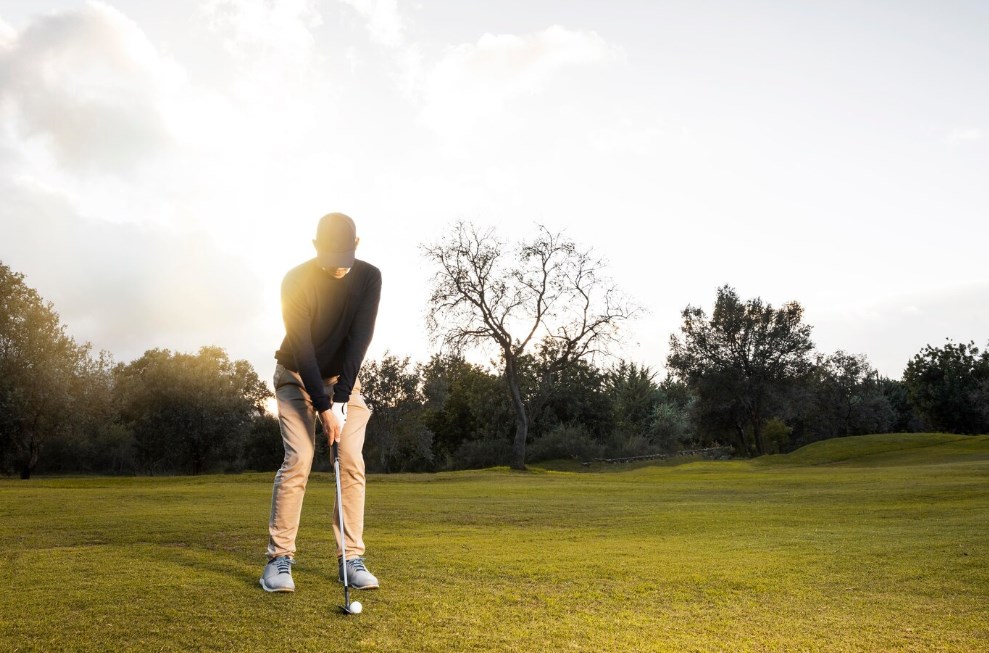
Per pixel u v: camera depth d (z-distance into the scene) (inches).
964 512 363.9
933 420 2524.6
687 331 2236.7
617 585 149.3
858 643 107.2
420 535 267.3
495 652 99.6
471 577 156.3
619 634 110.3
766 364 2165.4
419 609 123.6
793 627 116.1
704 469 1279.5
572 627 114.0
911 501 459.2
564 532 281.4
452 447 2423.7
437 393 2150.6
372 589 140.5
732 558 189.0
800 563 179.2
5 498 488.1
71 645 101.2
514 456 1370.6
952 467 889.5
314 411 155.6
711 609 128.6
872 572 165.9
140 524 277.9
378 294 159.9
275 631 108.3
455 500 490.3
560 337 1478.8
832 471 933.2
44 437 1568.7
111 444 2073.1
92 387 1621.6
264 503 441.4
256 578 149.8
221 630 108.7
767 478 807.1
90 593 132.8
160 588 137.6
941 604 133.4
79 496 520.7
